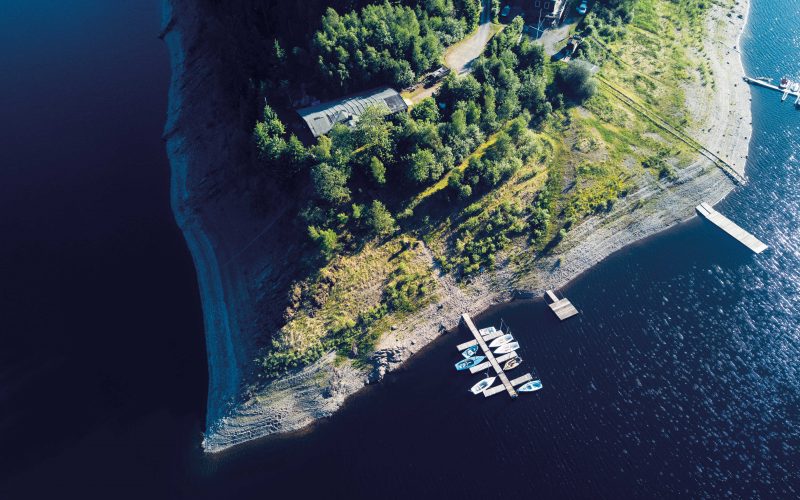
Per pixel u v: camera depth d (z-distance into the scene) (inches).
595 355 3996.1
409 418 3759.8
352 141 4323.3
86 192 5162.4
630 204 4798.2
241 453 3693.4
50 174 5300.2
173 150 5467.5
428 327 4215.1
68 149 5521.7
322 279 4175.7
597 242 4621.1
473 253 4478.3
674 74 5753.0
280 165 4301.2
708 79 5757.9
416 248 4421.8
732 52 6181.1
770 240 4603.8
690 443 3533.5
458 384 3900.1
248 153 4709.6
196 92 5723.4
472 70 4990.2
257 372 3971.5
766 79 5885.8
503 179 4712.1
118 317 4345.5
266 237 4485.7
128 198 5123.0
